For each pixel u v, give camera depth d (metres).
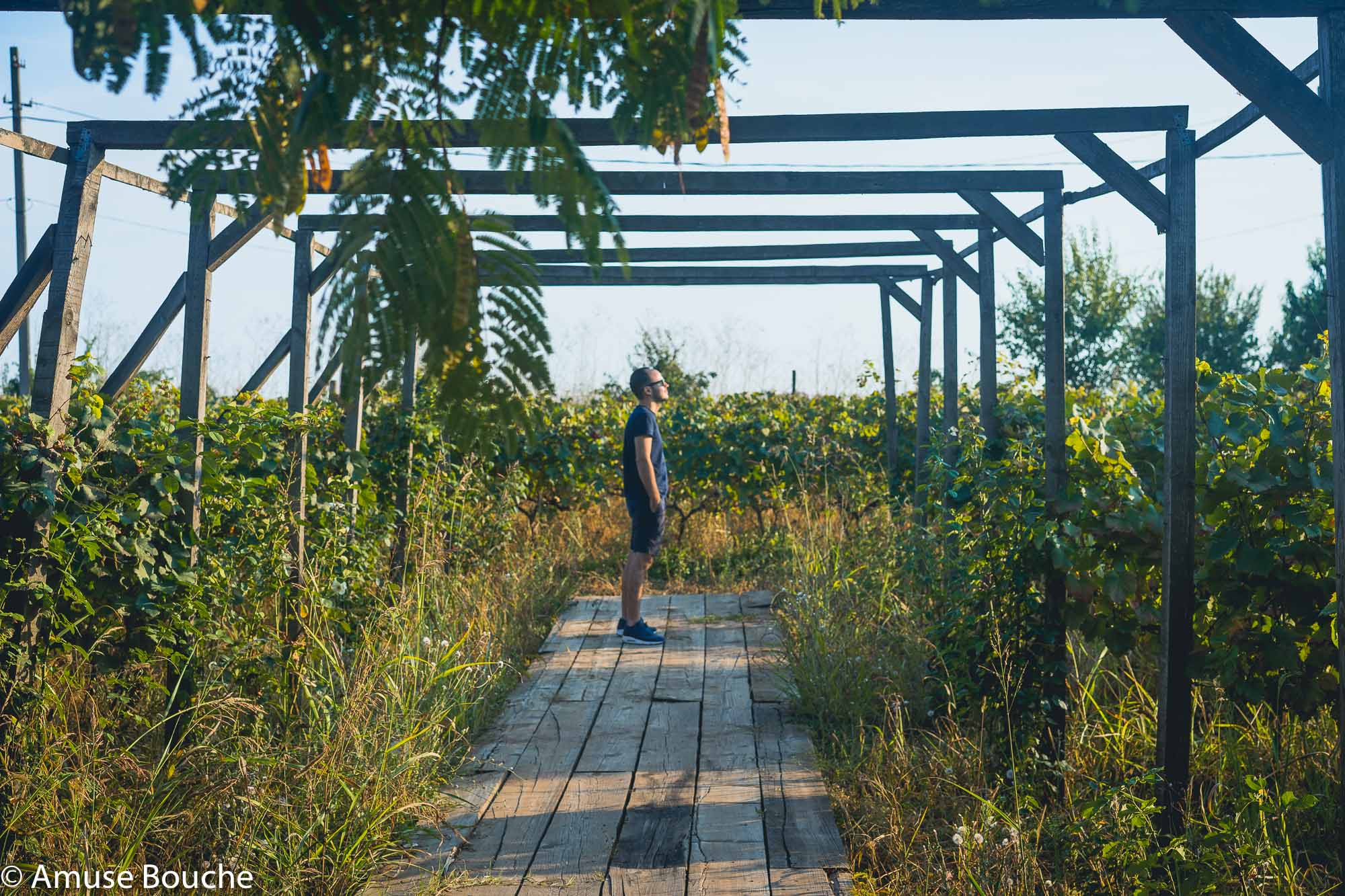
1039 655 4.54
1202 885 3.37
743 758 4.70
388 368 1.07
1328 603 4.18
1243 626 4.44
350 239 1.07
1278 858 3.48
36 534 3.37
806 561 7.23
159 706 4.07
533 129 1.07
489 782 4.34
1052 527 4.38
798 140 4.02
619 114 1.12
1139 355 22.95
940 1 2.74
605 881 3.42
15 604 3.35
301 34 1.02
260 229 4.39
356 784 3.69
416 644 5.00
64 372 3.55
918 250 7.57
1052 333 4.72
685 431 10.84
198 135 1.08
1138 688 5.01
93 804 3.24
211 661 4.01
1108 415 6.21
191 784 3.47
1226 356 24.53
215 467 4.12
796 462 10.52
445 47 1.08
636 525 7.00
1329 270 3.25
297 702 4.38
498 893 3.33
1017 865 3.41
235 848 3.30
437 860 3.55
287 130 1.08
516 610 7.41
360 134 1.08
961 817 3.85
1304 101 3.14
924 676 5.24
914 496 8.18
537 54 1.09
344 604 5.40
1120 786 3.63
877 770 4.38
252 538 4.56
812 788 4.31
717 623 7.72
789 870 3.51
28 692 3.28
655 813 4.03
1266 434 4.45
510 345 1.09
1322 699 4.30
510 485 8.83
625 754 4.75
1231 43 3.11
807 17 2.73
